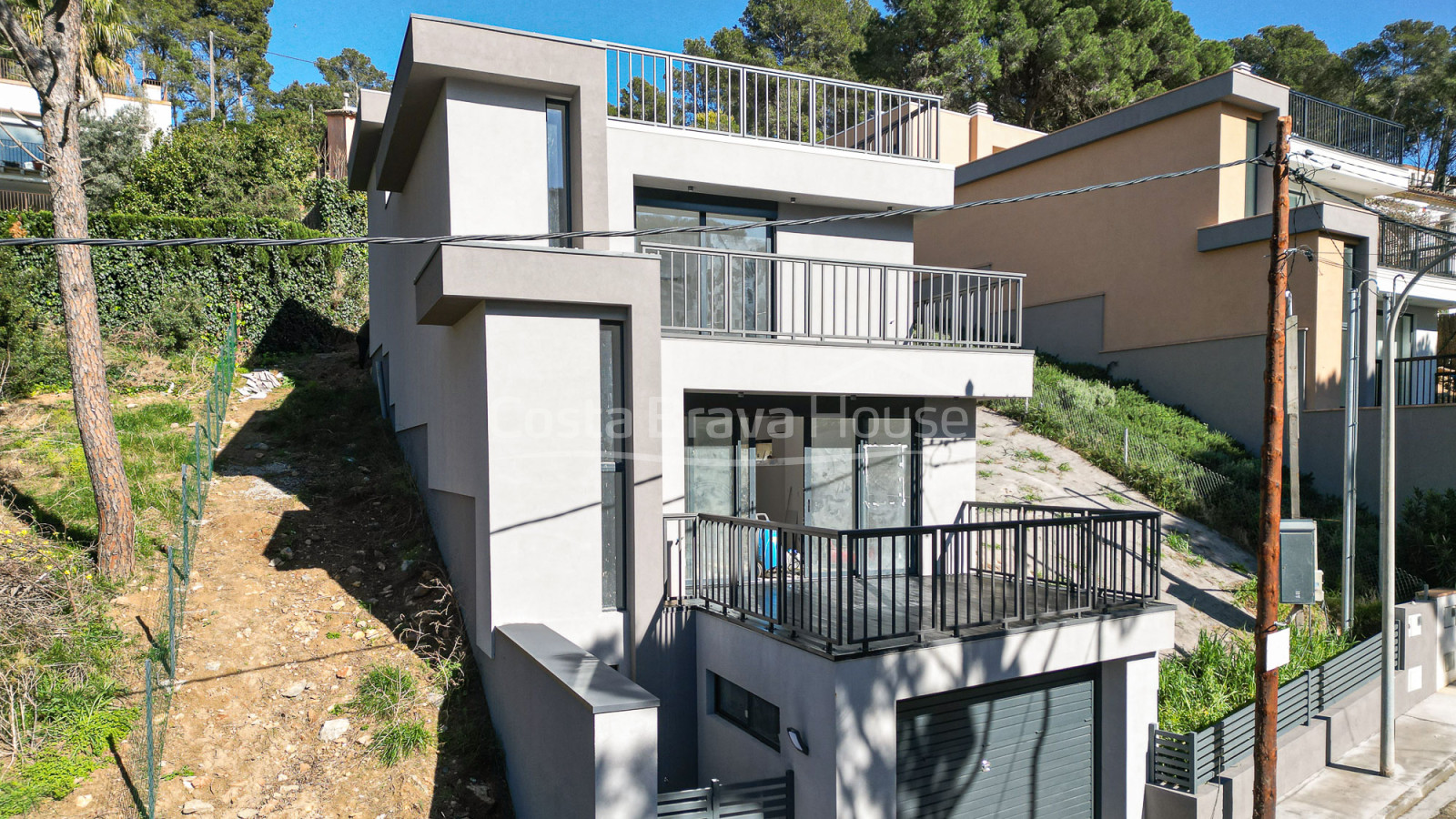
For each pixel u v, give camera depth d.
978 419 18.09
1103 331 20.67
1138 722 7.90
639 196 9.87
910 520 10.60
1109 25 33.19
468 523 8.16
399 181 11.30
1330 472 16.97
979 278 10.23
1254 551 14.06
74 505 9.47
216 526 9.89
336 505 11.01
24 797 5.70
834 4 43.75
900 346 9.38
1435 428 15.78
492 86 7.93
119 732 6.51
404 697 7.34
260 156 25.17
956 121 24.89
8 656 6.81
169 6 52.00
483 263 7.02
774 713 6.84
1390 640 9.43
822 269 9.05
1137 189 19.81
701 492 9.32
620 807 5.18
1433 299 19.92
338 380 16.56
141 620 7.82
